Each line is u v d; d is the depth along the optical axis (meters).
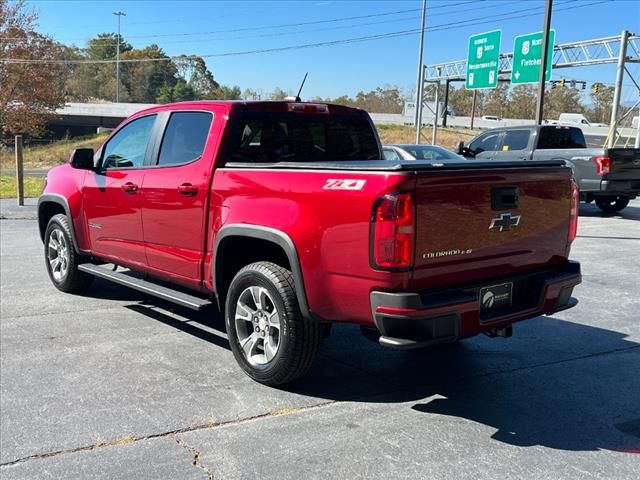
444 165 3.67
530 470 3.34
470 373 4.83
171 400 4.18
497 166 3.92
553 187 4.33
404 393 4.41
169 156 5.29
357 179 3.69
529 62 24.02
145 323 5.91
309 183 3.96
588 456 3.51
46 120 53.50
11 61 49.31
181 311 6.34
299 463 3.39
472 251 3.85
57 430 3.72
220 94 106.00
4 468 3.29
